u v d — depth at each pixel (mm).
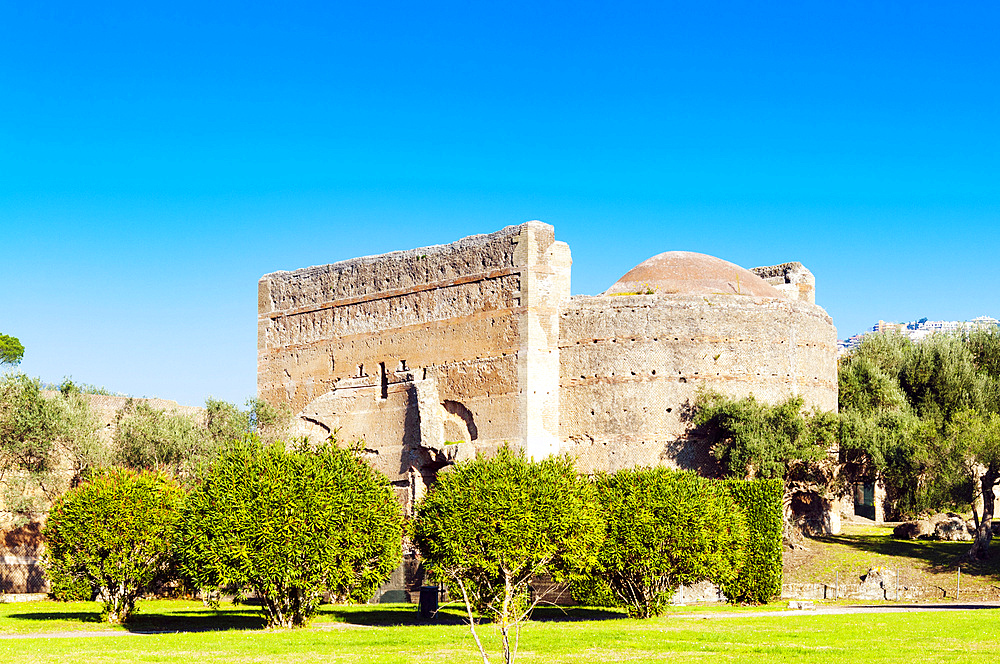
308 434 75312
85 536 44812
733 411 61094
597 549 42312
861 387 72062
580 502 41844
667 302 64125
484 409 65562
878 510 75500
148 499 46000
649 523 43875
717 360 63750
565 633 37531
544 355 64688
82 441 61094
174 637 38625
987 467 59375
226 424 67688
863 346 80062
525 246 64812
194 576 41656
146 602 57219
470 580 41781
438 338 68812
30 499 59156
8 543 61344
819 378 66812
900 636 34844
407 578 59312
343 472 43406
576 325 65250
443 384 68062
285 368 78625
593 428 63969
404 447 69125
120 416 67188
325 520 41219
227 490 41625
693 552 44188
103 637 39125
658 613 44500
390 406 70625
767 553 51781
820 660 30438
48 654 33750
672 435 63000
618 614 46438
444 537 40562
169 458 63812
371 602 57844
